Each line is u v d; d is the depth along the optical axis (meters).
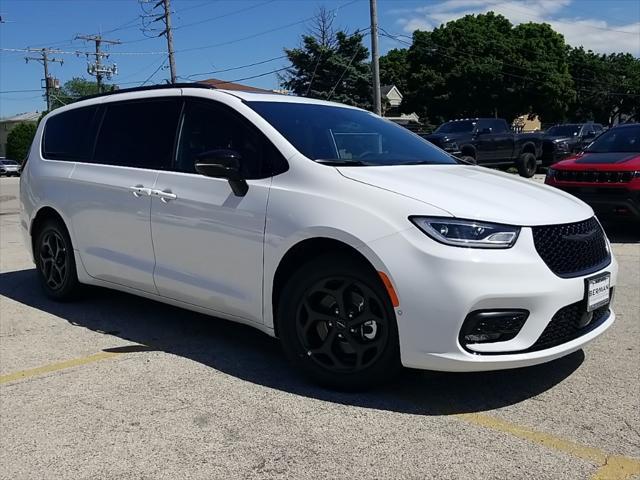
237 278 3.96
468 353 3.20
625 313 5.26
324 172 3.68
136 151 4.79
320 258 3.57
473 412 3.40
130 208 4.62
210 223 4.06
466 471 2.80
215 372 4.02
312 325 3.67
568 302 3.35
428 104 49.03
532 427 3.22
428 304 3.18
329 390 3.68
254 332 4.86
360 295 3.48
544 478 2.75
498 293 3.16
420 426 3.24
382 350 3.40
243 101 4.27
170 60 38.91
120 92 5.25
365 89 39.47
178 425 3.29
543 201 3.69
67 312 5.45
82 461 2.96
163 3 38.31
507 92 47.59
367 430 3.20
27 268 7.50
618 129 9.98
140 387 3.79
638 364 4.10
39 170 5.63
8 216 14.02
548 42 50.41
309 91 39.47
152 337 4.75
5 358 4.34
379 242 3.30
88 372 4.05
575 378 3.87
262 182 3.86
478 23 50.50
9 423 3.35
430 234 3.22
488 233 3.22
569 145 21.52
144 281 4.60
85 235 5.11
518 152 20.28
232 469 2.86
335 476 2.78
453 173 4.07
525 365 3.29
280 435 3.16
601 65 68.50
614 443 3.05
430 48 48.47
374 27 26.03
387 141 4.57
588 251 3.58
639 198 8.41
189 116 4.50
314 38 39.41
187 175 4.31
